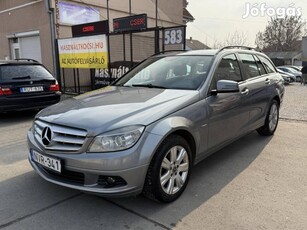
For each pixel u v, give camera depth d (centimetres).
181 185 340
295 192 353
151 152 292
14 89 715
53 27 1305
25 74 745
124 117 299
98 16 1487
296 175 401
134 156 284
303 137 581
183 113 334
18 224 292
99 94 395
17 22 1505
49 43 1358
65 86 1308
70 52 1155
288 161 452
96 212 312
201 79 389
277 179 388
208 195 346
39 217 304
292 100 1158
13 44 1597
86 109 327
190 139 349
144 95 366
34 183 379
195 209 316
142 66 485
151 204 326
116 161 279
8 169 427
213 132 384
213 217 301
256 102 495
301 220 295
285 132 618
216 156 473
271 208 317
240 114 446
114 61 1149
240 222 292
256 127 521
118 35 1138
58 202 333
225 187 366
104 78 1135
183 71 418
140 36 1285
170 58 465
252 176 398
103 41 1009
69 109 337
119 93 388
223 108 398
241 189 360
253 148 512
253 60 531
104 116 303
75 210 316
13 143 558
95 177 288
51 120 317
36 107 756
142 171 289
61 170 301
